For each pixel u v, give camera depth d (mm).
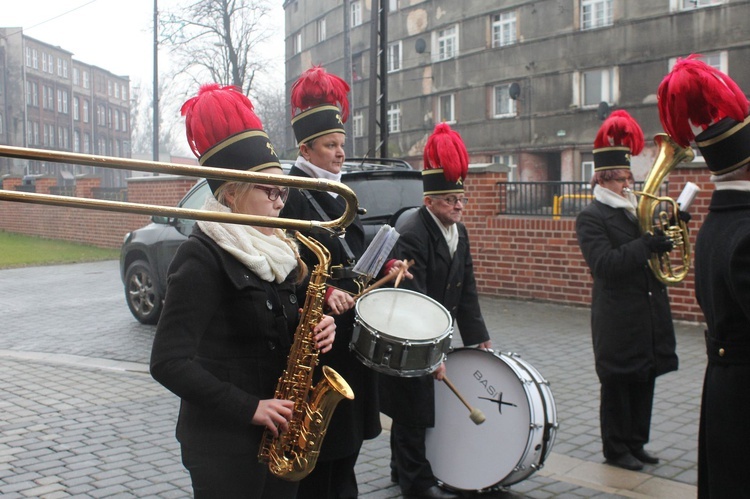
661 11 29594
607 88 31547
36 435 5500
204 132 2621
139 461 5004
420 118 39344
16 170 47844
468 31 36406
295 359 2695
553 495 4445
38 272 15664
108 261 17891
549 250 10570
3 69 66625
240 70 38719
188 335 2488
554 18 32938
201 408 2527
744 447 2803
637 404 4859
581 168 32969
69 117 75688
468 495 4414
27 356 8031
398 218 7285
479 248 11305
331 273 3381
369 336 3330
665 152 4676
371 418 3625
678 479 4668
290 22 49875
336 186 2396
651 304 4734
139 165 2148
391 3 40531
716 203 2939
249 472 2607
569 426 5648
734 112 2816
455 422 4418
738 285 2713
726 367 2854
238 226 2607
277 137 48719
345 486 3793
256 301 2594
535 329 8992
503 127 35344
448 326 3574
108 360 7820
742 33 27547
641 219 4668
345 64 18781
